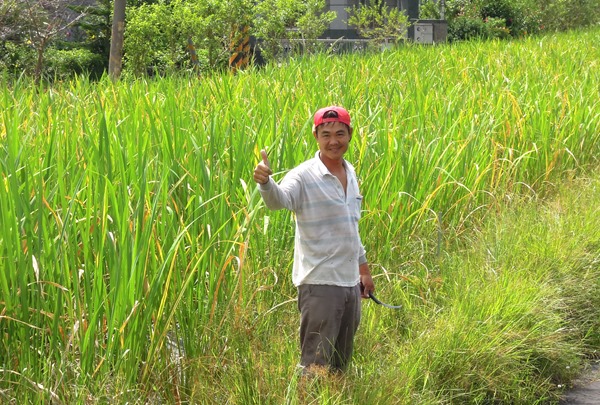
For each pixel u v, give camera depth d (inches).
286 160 249.9
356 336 215.9
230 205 221.5
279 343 203.9
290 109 327.0
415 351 209.9
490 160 333.7
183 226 203.6
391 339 221.3
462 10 1304.1
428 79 445.1
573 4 1331.2
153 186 226.8
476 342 215.5
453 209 303.9
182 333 197.6
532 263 273.7
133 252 179.2
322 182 187.0
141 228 185.5
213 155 236.7
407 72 475.5
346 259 188.9
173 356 196.7
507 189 340.5
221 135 261.1
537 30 1325.0
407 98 369.4
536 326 229.9
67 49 821.9
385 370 198.8
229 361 194.4
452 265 263.1
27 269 179.6
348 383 187.5
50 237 191.9
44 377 173.0
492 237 289.3
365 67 507.5
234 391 184.1
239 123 274.1
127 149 227.9
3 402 167.6
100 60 811.4
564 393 221.9
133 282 178.9
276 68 507.2
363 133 298.8
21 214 186.7
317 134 188.2
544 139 365.4
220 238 211.2
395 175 275.1
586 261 279.1
